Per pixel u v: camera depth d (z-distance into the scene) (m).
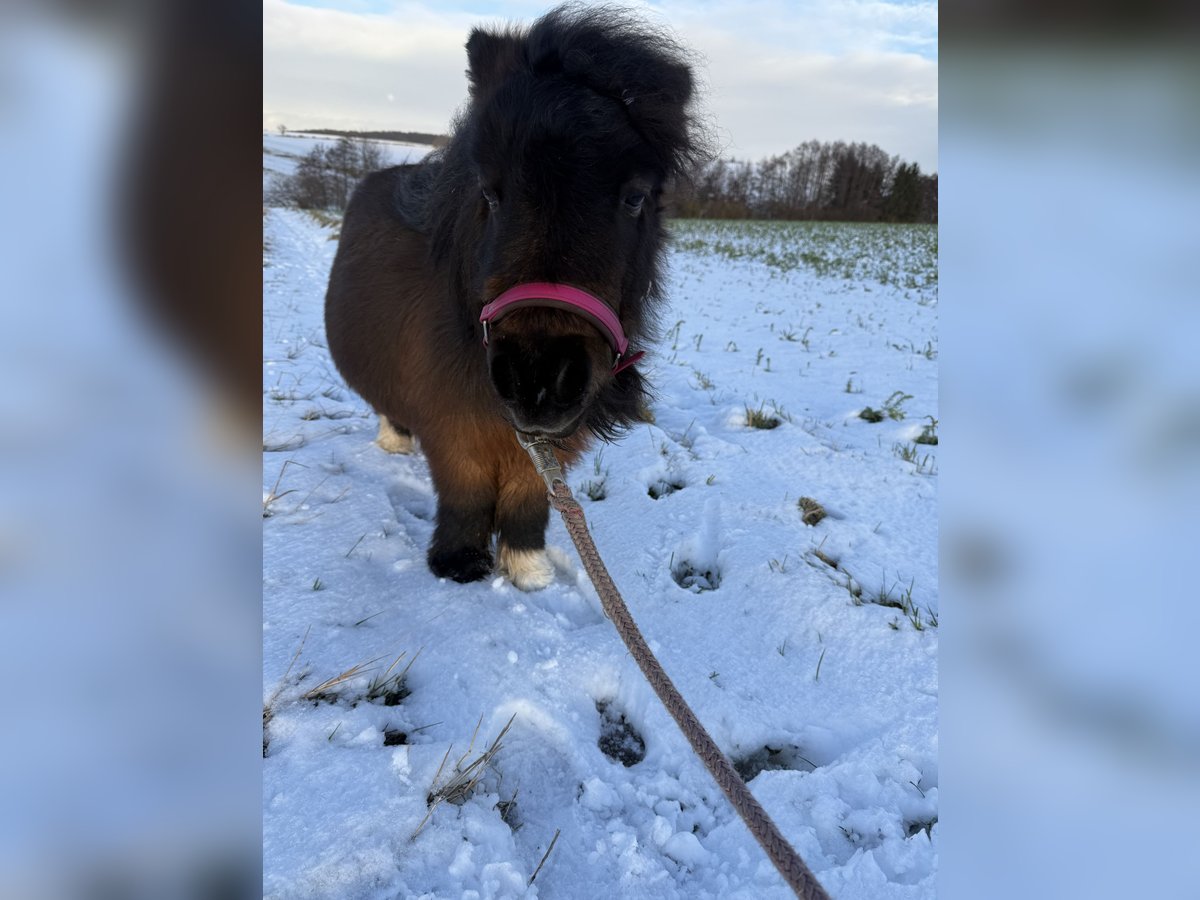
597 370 2.01
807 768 2.40
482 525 3.15
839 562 3.47
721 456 4.67
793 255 20.17
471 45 2.54
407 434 4.37
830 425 5.55
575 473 4.29
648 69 2.15
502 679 2.55
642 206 2.26
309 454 4.22
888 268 17.66
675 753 2.36
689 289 13.31
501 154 1.99
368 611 2.86
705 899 1.93
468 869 1.91
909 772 2.27
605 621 2.98
